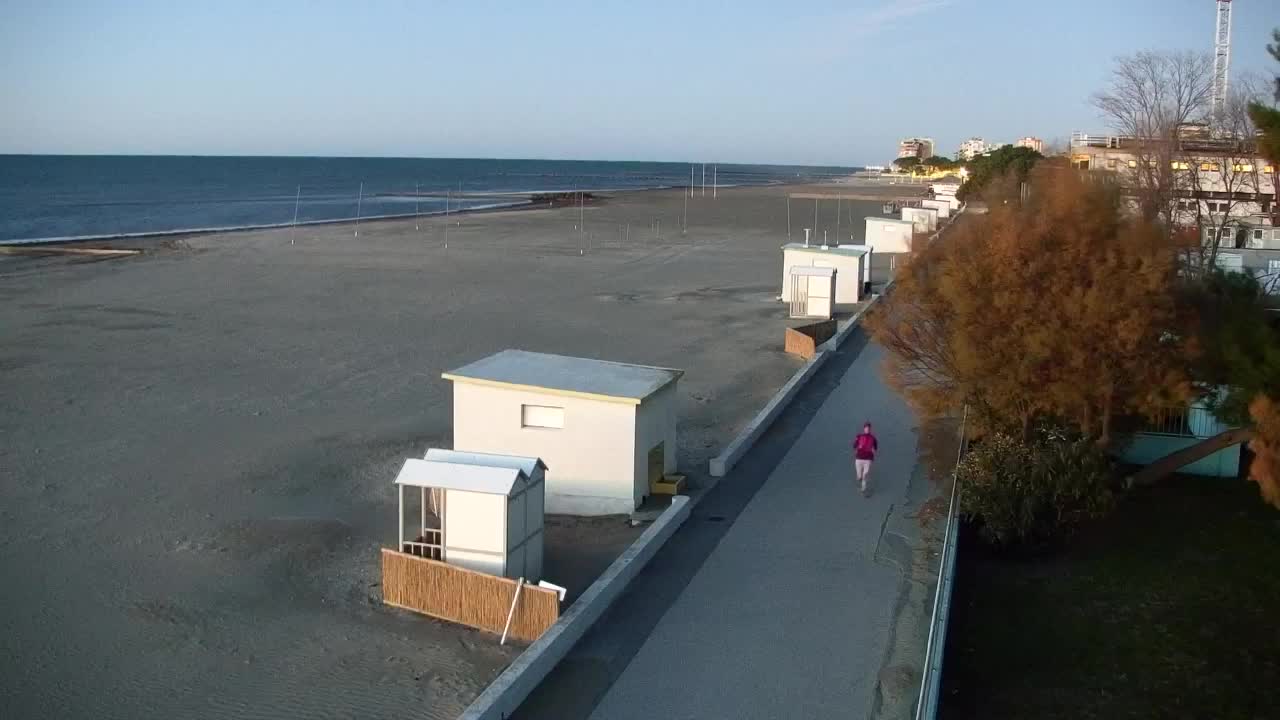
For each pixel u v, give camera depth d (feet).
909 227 264.11
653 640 52.60
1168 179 144.77
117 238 290.15
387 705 48.34
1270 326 58.39
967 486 69.26
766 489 77.15
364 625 56.75
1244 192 173.27
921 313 78.89
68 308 166.20
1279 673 52.54
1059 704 49.34
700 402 107.04
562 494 74.28
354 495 78.69
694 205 484.33
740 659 50.62
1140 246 67.97
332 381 116.98
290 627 56.49
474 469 58.65
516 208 467.93
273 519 73.20
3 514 73.26
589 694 47.09
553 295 188.24
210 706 48.37
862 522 70.03
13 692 49.42
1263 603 60.75
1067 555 68.23
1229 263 107.55
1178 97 187.73
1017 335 70.33
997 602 60.95
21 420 98.58
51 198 514.68
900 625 54.65
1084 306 67.92
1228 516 74.69
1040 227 69.92
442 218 388.57
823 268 164.86
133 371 120.98
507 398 74.69
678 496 72.43
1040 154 293.84
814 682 48.42
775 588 59.16
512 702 45.42
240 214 422.41
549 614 53.88
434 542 60.95
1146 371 68.80
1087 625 58.03
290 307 170.60
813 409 100.94
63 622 56.75
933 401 77.82
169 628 56.29
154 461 86.43
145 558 65.92
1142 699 49.98
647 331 150.82
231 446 91.04
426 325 154.81
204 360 127.75
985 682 51.42
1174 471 84.23
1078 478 67.56
